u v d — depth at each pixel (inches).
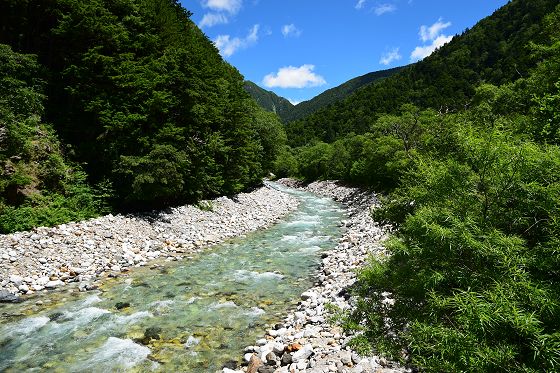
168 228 828.0
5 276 493.7
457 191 182.2
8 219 614.2
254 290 512.1
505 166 169.2
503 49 4626.0
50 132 811.4
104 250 633.6
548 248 153.4
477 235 165.8
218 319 418.9
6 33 873.5
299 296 490.3
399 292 209.6
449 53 5413.4
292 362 309.4
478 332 140.5
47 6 877.2
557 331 129.6
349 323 231.3
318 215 1233.4
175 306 453.4
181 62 1040.2
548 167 165.5
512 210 174.2
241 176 1437.0
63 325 395.9
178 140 993.5
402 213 408.5
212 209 1084.5
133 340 367.9
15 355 335.6
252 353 337.7
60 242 611.5
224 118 1318.9
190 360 331.6
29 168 714.8
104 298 471.8
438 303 155.2
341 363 285.0
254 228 961.5
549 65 583.5
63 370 313.9
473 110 976.9
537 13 4753.9
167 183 878.4
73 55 864.9
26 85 792.3
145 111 894.4
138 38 1000.9
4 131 694.5
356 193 1787.6
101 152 860.0
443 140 312.2
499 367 130.6
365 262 543.2
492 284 152.9
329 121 5216.5
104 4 935.0
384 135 1628.9
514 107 852.6
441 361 151.3
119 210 856.3
